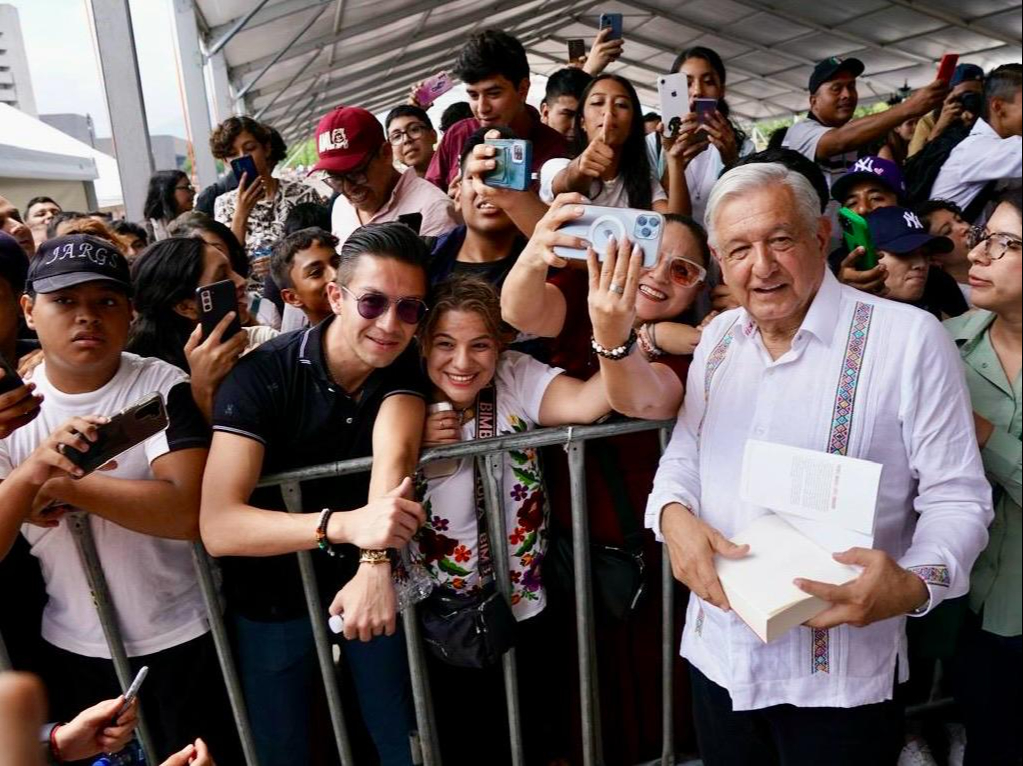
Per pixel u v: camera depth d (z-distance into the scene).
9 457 1.60
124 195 4.53
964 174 2.96
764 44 15.41
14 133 7.13
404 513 1.41
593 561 1.83
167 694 1.77
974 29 12.07
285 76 11.21
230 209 4.46
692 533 1.41
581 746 2.06
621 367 1.46
